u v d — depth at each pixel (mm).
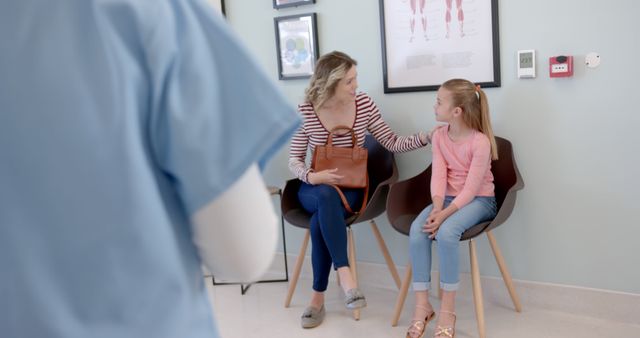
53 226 650
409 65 2916
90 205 645
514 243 2799
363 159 2830
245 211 699
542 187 2688
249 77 706
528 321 2670
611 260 2602
